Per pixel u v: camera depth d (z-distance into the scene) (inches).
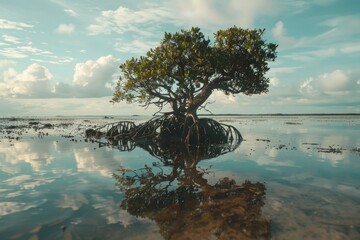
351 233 266.4
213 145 981.2
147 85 1043.9
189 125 1056.2
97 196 384.5
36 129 1791.3
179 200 366.9
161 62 971.3
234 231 270.2
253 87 1115.9
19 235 262.5
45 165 602.9
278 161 657.0
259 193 397.1
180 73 995.3
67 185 440.1
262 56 995.3
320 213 316.8
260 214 313.9
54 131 1620.3
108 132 1268.5
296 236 260.4
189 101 1085.1
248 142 1072.2
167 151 844.6
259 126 2222.0
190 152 820.6
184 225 284.5
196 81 1039.6
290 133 1501.0
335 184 447.5
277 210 327.3
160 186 439.8
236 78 1085.1
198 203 354.0
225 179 486.0
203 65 981.8
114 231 271.1
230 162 648.4
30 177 492.4
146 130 1151.0
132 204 350.3
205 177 502.3
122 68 1056.8
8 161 644.1
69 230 273.0
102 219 300.7
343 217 305.1
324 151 815.7
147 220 298.0
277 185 442.6
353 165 605.0
